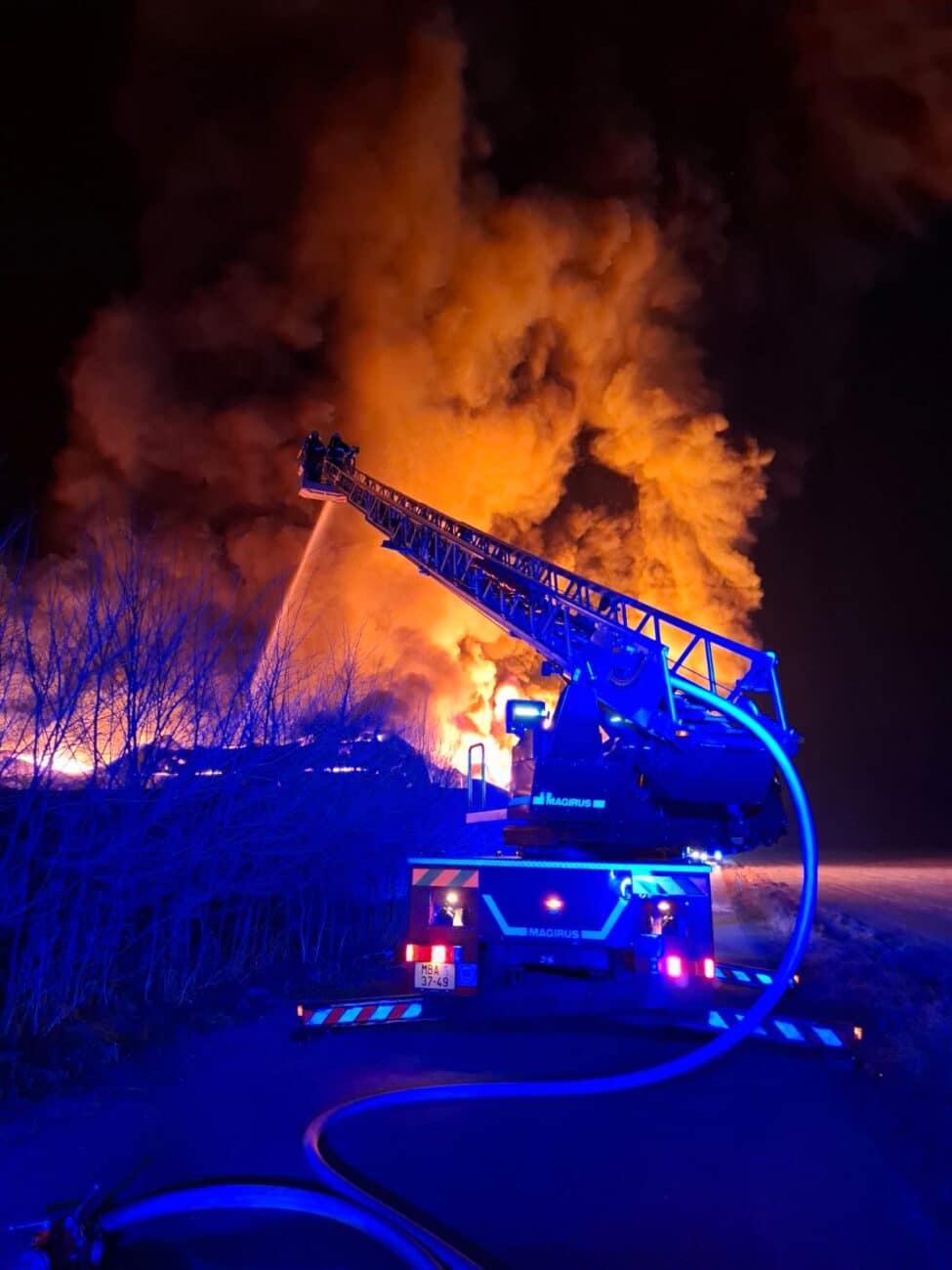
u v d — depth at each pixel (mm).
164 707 7055
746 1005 6160
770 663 5992
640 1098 4988
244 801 7844
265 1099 4895
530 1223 3467
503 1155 4137
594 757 6609
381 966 8508
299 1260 3174
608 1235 3389
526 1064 5602
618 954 6293
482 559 8766
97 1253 3066
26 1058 5227
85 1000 6301
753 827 6398
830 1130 4488
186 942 7566
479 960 6328
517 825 7000
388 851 10094
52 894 6156
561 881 6316
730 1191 3787
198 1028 6371
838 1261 3227
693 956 6074
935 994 7113
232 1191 3555
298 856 8562
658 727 6008
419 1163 4031
